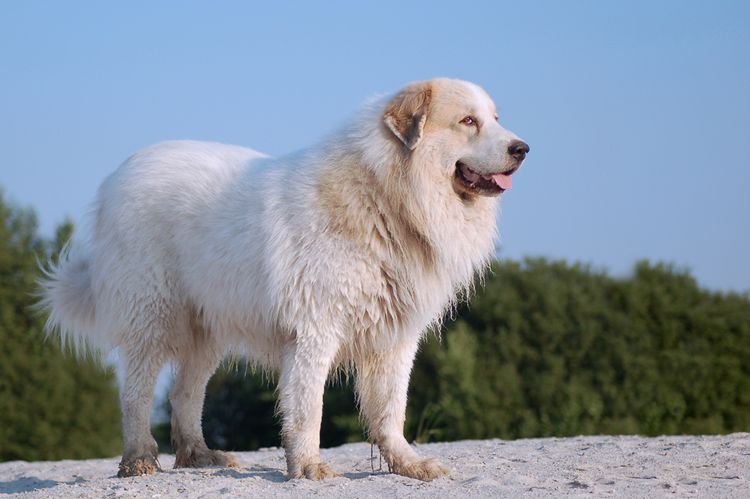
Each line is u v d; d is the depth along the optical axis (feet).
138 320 25.75
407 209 23.20
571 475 23.94
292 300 23.02
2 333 79.05
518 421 79.15
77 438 79.36
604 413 81.61
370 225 23.00
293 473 23.15
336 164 23.47
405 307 23.65
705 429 81.20
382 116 23.58
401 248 23.25
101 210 26.86
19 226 83.15
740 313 91.86
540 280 89.92
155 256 25.64
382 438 24.29
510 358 83.51
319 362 23.08
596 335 85.76
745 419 85.61
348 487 21.90
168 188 25.66
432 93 23.54
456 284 24.85
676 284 92.79
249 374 92.27
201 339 27.14
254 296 23.91
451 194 23.71
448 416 77.82
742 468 24.70
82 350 28.63
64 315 27.94
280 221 23.34
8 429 77.41
